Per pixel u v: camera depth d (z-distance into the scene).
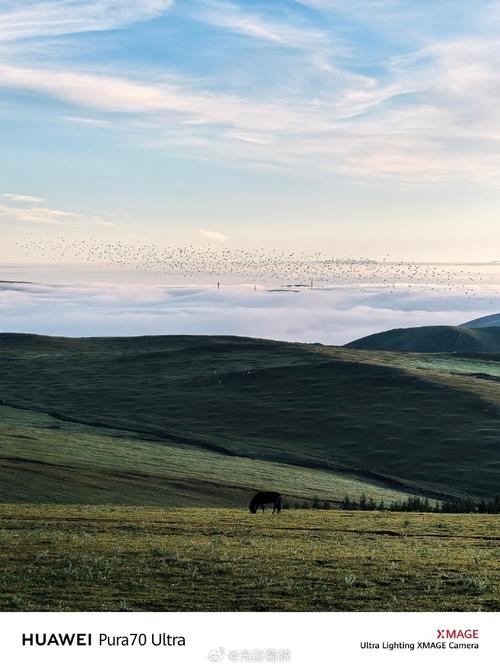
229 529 50.66
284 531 50.00
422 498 174.38
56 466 146.12
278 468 189.50
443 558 38.12
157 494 134.62
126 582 32.12
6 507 64.88
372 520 58.31
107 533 47.66
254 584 31.91
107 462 164.00
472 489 189.50
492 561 37.69
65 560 35.97
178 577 33.00
